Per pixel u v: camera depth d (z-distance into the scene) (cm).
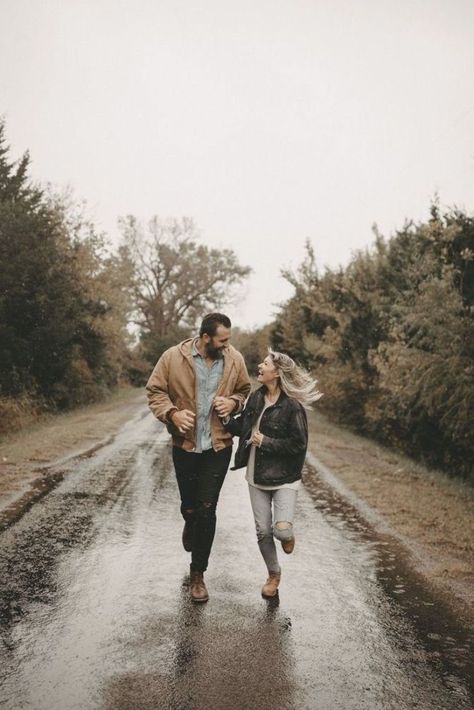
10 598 407
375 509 730
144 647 345
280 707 290
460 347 942
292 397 435
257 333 4538
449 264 1075
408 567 508
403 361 1055
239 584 456
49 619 377
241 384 451
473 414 959
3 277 1656
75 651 336
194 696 296
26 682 301
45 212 2094
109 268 2641
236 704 291
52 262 1920
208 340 428
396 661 341
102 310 2559
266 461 435
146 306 5938
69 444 1173
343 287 1764
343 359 1698
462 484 1041
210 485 429
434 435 1195
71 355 2106
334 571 495
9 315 1742
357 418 1766
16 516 611
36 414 1845
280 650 349
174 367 434
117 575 461
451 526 646
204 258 5988
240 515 676
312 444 1338
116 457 1043
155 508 684
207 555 420
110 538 556
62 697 289
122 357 3688
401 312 1145
